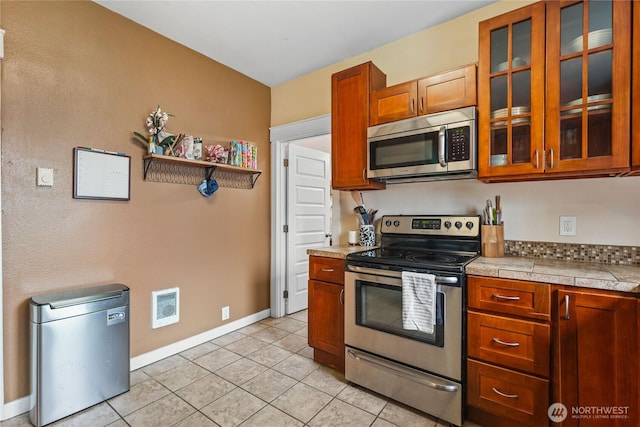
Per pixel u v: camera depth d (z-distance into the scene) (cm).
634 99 140
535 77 164
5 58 173
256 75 320
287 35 248
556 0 158
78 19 201
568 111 157
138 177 231
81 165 201
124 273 224
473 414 170
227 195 299
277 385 208
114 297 195
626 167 143
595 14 150
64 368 175
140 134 230
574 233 184
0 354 170
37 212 184
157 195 243
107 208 215
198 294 273
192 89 268
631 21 141
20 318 178
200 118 275
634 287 126
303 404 187
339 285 223
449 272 167
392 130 213
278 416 176
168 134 243
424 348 175
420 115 205
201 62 276
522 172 168
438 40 235
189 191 266
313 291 238
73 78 199
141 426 167
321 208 397
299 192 366
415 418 175
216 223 289
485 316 159
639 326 125
